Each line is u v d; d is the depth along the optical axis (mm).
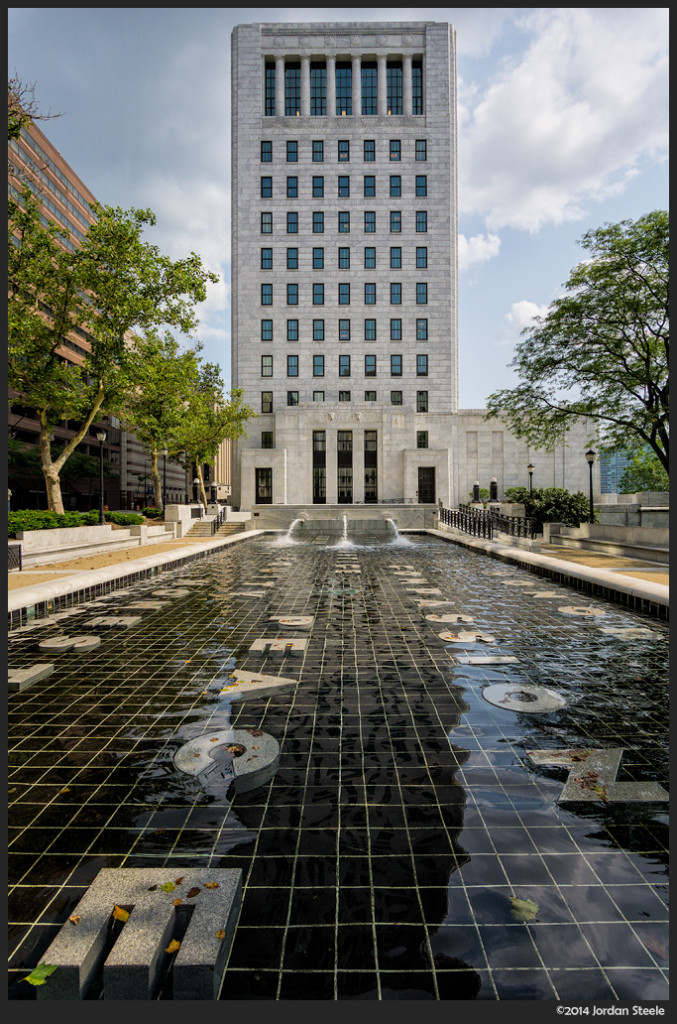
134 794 3168
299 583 10820
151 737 3914
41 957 2043
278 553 17188
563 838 2758
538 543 14914
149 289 19656
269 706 4461
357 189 40188
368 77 41250
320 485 38031
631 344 16812
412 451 36062
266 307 40219
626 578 9008
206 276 20781
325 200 40188
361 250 40219
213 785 3258
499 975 2021
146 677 5191
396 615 7781
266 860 2590
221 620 7539
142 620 7551
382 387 39969
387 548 18922
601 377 17484
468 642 6332
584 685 4895
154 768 3467
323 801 3080
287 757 3600
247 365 40156
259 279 40250
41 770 3455
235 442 41688
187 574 12219
